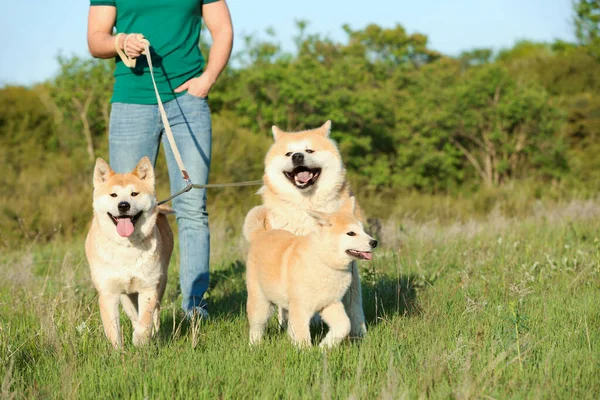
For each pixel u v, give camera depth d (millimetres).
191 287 7285
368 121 28281
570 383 4488
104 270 5992
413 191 26375
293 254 5730
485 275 8086
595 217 13414
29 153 25625
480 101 30031
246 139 20734
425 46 47094
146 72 7160
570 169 29688
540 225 12570
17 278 9125
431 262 9078
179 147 7316
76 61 26359
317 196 6863
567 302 6668
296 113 27672
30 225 15828
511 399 4207
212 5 7516
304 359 5098
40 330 5758
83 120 25859
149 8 7164
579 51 41562
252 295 6180
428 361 4734
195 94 7270
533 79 33656
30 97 29047
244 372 4789
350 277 5734
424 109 30453
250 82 27531
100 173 6145
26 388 4695
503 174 30109
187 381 4676
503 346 4949
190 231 7355
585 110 34594
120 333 6047
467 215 19906
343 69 31422
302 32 38875
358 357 5207
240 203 18391
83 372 4891
